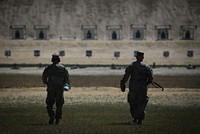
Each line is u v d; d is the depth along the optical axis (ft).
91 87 497.46
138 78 188.75
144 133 163.02
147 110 247.91
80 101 321.73
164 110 247.91
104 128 175.01
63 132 164.96
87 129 172.45
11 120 201.16
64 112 237.25
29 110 247.29
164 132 164.96
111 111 243.19
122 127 177.68
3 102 308.40
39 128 174.60
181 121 197.06
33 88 473.67
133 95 188.55
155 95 384.47
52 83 185.98
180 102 310.45
